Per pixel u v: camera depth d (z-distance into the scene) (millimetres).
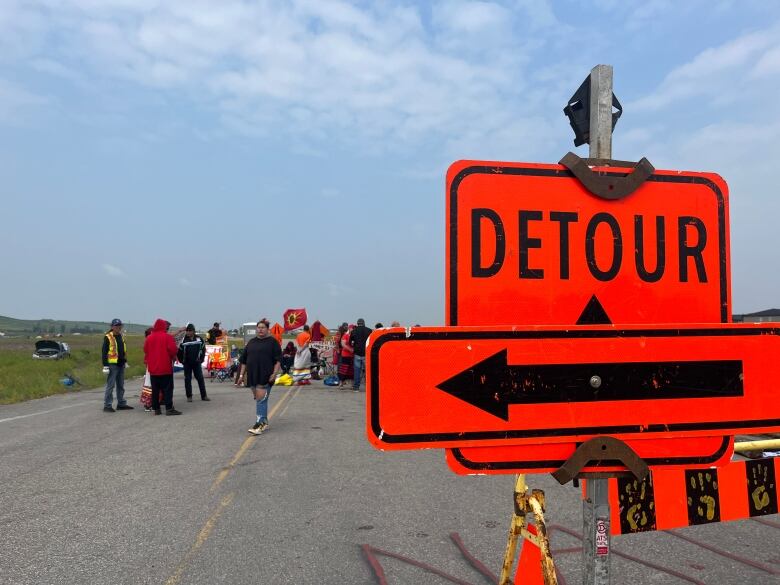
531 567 2238
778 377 1575
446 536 4281
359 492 5434
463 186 1517
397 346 1409
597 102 1670
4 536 4281
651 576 3570
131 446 7605
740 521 4617
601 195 1561
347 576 3592
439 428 1413
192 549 4023
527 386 1452
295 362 17047
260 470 6281
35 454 7125
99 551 3990
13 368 21453
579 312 1540
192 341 12516
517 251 1522
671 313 1592
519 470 1453
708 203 1642
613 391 1486
